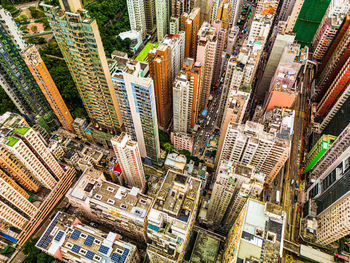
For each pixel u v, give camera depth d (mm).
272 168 178250
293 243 165750
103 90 173375
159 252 124375
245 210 111875
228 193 140375
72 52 155625
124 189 152625
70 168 193750
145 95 159375
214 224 180125
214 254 152500
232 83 191750
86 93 183625
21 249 166875
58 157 197625
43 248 137250
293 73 198375
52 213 187125
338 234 143750
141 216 140500
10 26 170000
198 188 133750
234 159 174125
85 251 135000
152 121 176875
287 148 157250
